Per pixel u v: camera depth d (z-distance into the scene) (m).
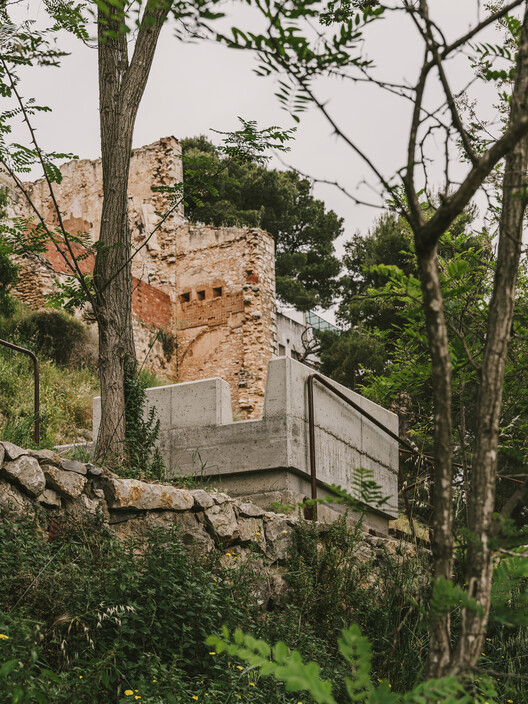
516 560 2.33
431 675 1.93
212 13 2.01
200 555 5.51
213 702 4.05
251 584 5.70
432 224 2.06
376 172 2.23
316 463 7.70
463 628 1.93
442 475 2.02
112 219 8.05
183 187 7.79
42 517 4.83
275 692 4.42
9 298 18.30
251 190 36.00
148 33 8.41
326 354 24.50
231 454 7.56
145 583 4.61
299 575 6.08
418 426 6.34
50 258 21.48
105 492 5.34
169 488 5.68
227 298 24.77
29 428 7.53
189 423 7.84
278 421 7.43
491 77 2.47
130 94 8.33
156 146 26.55
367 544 7.36
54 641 3.75
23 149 6.87
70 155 7.02
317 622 5.91
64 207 26.38
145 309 24.02
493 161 2.01
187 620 4.62
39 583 4.14
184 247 25.80
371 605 6.07
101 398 7.66
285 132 7.06
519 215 2.18
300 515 6.72
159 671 4.08
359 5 2.33
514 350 4.71
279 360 7.60
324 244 37.19
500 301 2.12
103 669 3.68
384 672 5.30
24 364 16.25
